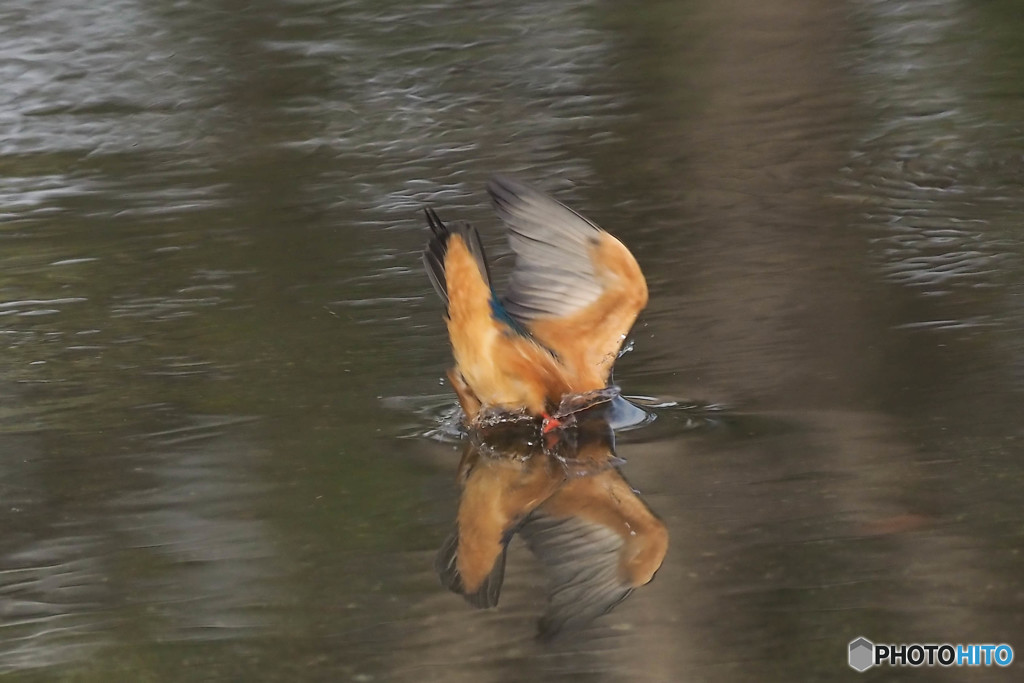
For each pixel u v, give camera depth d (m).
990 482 9.71
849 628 8.05
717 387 11.84
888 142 20.12
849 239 16.03
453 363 12.71
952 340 12.54
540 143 20.88
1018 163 18.92
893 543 8.96
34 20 28.00
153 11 28.42
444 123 22.00
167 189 19.17
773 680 7.61
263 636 8.31
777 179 18.67
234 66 25.05
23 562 9.30
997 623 8.00
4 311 14.52
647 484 10.05
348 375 12.51
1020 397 11.14
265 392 12.16
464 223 10.80
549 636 8.18
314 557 9.22
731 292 14.35
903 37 24.88
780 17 25.25
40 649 8.29
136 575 9.09
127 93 23.89
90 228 17.50
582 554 9.10
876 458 10.21
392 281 15.07
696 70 23.83
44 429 11.54
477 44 25.94
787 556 8.88
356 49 25.81
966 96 21.88
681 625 8.22
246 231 17.19
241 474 10.55
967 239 15.76
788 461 10.27
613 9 27.59
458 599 8.62
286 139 21.36
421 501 9.98
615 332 11.45
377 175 19.59
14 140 21.66
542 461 10.62
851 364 12.15
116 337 13.67
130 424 11.56
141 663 8.07
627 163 19.86
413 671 7.91
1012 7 25.80
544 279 11.54
